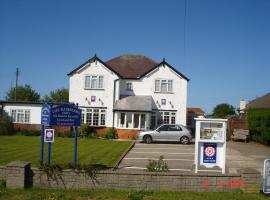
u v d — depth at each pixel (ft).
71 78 127.03
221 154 42.45
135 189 36.83
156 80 130.62
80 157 63.46
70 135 117.19
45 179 36.86
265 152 82.79
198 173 37.60
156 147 90.79
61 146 82.12
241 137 113.50
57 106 41.86
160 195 35.27
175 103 129.80
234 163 63.82
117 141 103.91
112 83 126.82
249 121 114.62
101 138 118.93
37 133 117.70
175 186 37.04
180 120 129.39
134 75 132.67
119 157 64.95
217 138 42.39
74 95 126.72
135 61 141.38
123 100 128.16
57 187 36.83
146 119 124.77
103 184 36.86
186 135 103.76
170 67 130.11
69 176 36.88
